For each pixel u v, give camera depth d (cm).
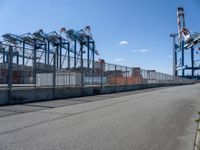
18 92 1573
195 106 1484
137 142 662
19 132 754
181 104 1585
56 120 965
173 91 3116
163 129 832
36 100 1725
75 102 1661
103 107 1398
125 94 2539
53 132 757
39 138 682
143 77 4209
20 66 1608
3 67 1479
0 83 1455
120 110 1277
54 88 1919
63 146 609
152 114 1148
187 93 2691
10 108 1305
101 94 2530
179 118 1052
